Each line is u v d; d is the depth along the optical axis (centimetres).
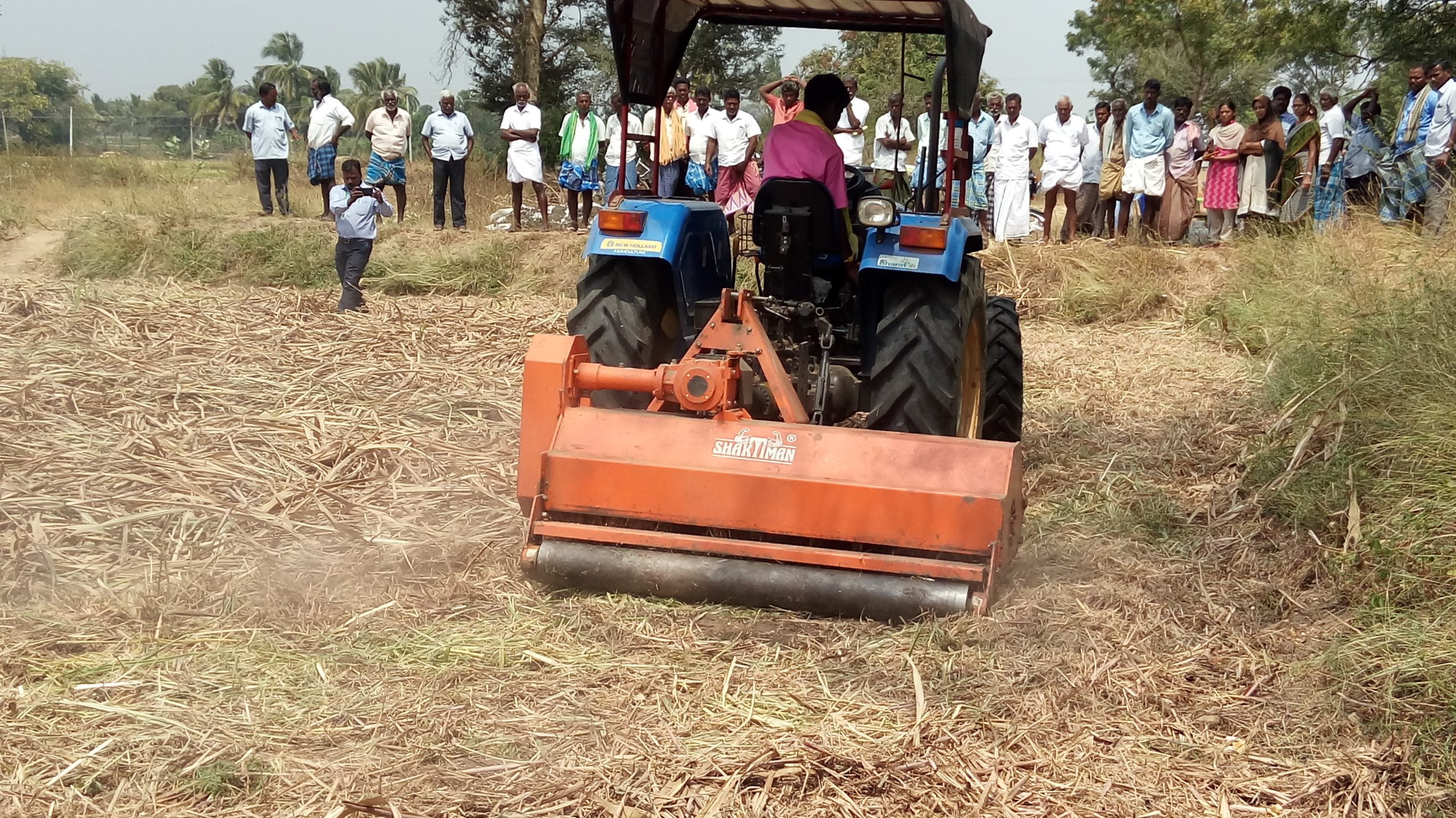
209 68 7050
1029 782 301
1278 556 465
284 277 1134
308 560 443
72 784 288
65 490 496
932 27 543
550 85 2370
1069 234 1217
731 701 341
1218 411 687
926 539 388
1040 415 700
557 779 297
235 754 304
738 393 427
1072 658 370
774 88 787
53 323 807
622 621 395
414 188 1750
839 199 472
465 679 353
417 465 559
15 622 381
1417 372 543
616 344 477
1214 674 366
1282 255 938
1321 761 315
